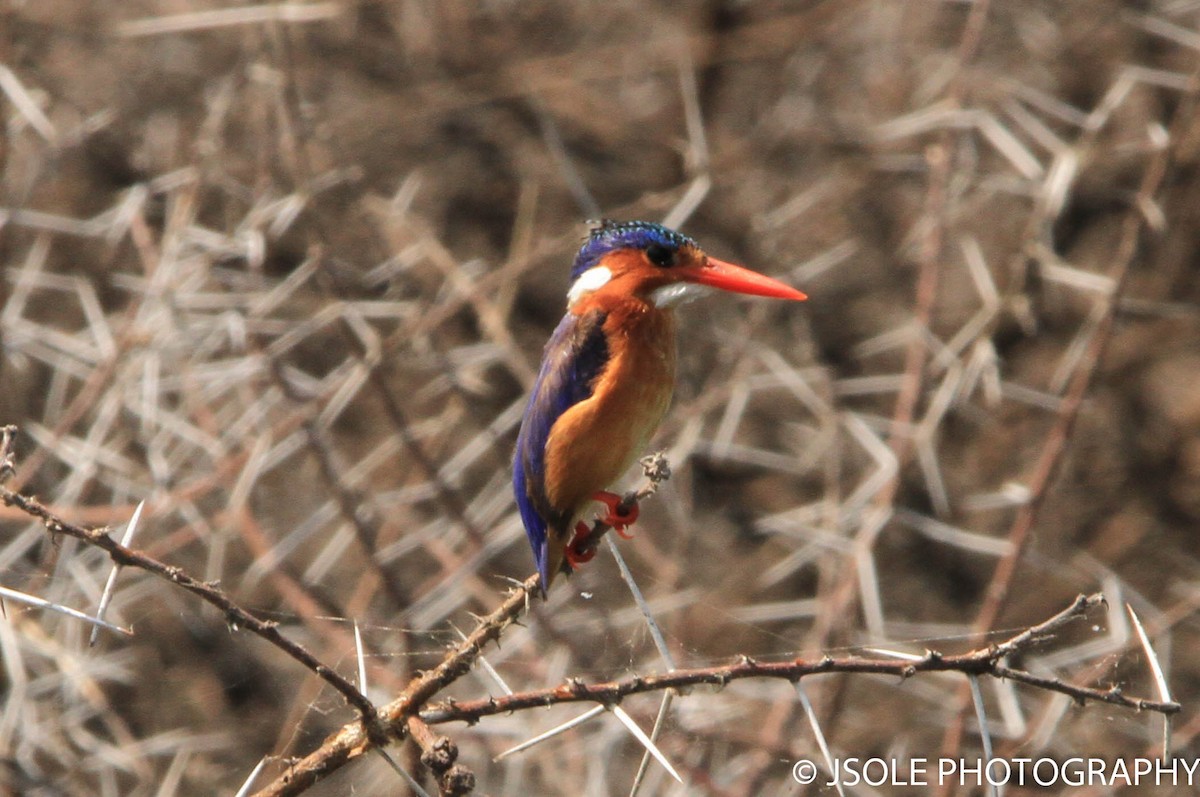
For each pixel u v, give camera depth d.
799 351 13.66
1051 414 14.64
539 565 5.91
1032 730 9.12
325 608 10.98
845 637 9.81
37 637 9.16
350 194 13.74
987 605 9.20
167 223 12.21
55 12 14.48
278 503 12.73
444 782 4.41
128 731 11.02
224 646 11.70
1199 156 14.61
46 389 12.32
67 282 11.29
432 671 4.79
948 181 11.12
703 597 12.38
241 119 13.77
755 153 14.81
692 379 13.84
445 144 15.16
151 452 9.98
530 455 6.07
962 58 11.30
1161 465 14.66
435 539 11.11
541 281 14.73
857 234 14.97
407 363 13.19
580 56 14.92
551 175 15.12
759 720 10.89
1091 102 14.81
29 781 9.33
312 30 14.92
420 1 15.11
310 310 13.38
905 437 10.17
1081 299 14.87
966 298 14.69
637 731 4.69
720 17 15.34
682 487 13.29
